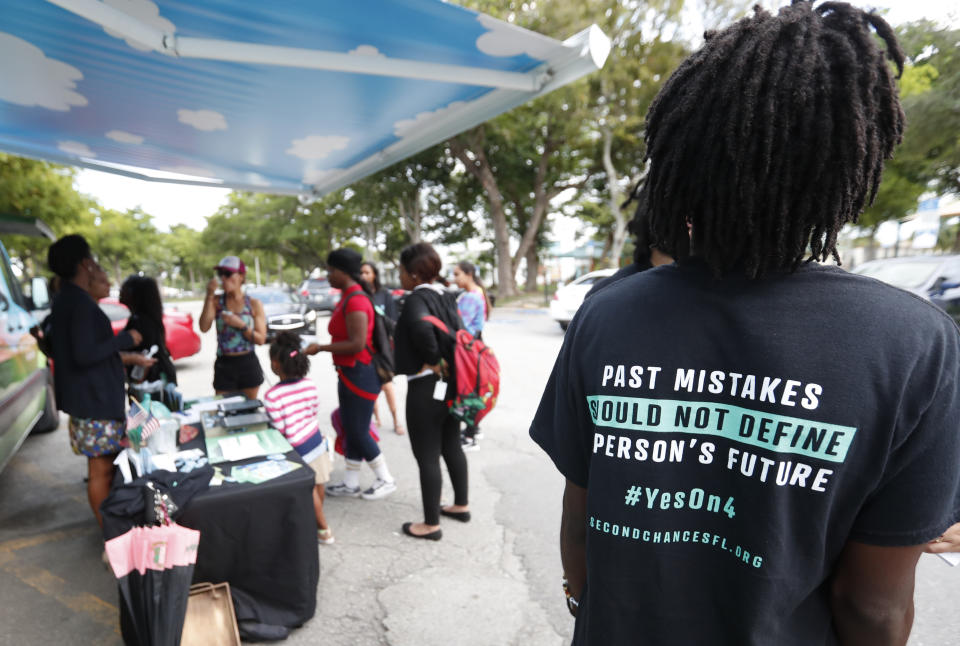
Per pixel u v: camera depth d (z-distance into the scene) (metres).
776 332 0.60
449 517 3.15
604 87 15.48
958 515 0.59
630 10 13.10
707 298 0.66
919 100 9.14
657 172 0.72
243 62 2.08
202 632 1.92
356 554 2.78
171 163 4.23
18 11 1.80
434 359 2.70
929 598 2.40
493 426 4.94
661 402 0.66
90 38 2.01
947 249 16.72
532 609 2.35
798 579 0.62
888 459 0.57
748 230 0.62
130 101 2.75
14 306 3.75
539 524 3.10
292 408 2.72
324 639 2.15
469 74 2.25
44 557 2.83
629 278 0.76
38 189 9.46
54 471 4.05
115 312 6.79
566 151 21.02
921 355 0.56
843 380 0.57
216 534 2.00
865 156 0.61
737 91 0.62
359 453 3.40
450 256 36.81
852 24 0.62
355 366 3.21
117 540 1.78
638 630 0.69
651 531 0.67
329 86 2.52
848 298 0.60
